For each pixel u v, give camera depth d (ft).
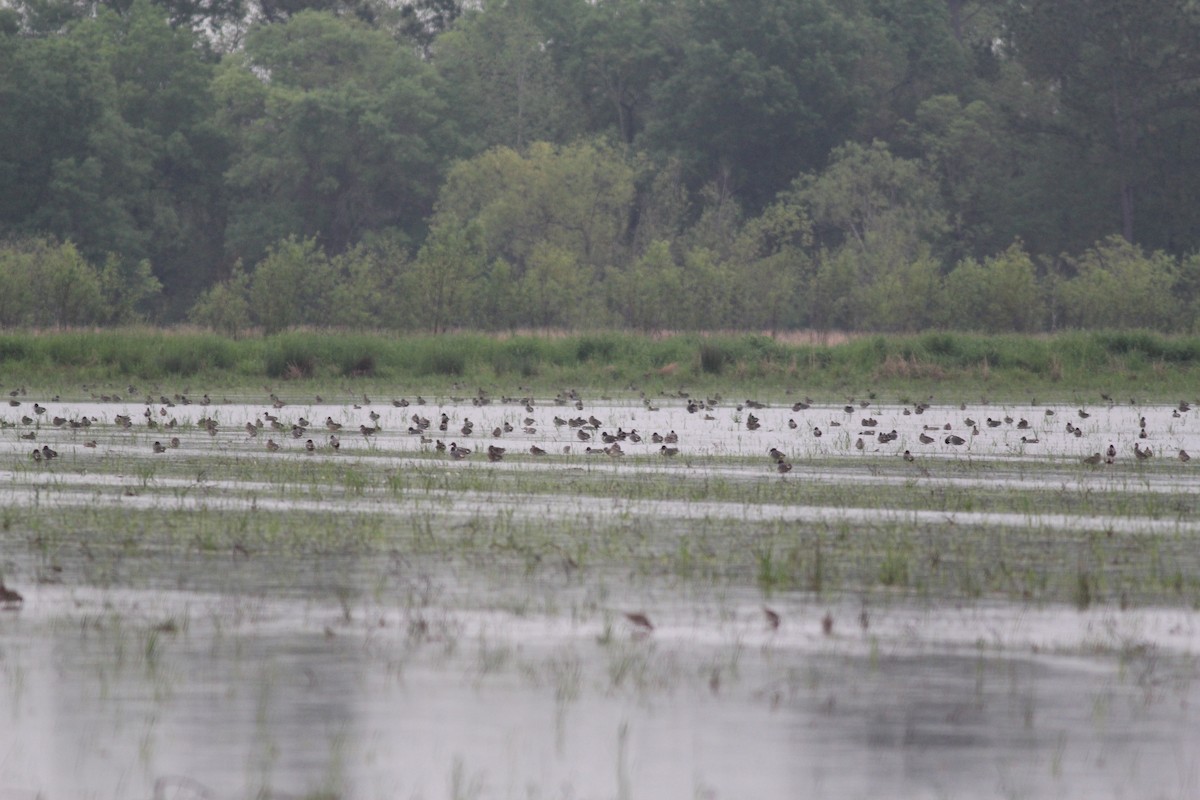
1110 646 41.45
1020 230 330.13
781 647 40.98
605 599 46.44
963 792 30.58
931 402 144.15
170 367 170.60
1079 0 325.01
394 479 74.74
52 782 30.63
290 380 167.12
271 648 40.27
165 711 34.96
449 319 220.23
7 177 308.40
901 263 266.16
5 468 80.94
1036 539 58.59
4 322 202.90
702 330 230.27
